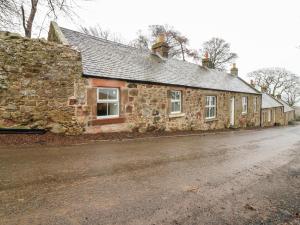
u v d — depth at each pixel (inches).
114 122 385.4
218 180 185.2
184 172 200.8
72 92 328.8
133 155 253.0
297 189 176.4
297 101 2258.9
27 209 119.6
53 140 290.8
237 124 778.8
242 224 118.6
